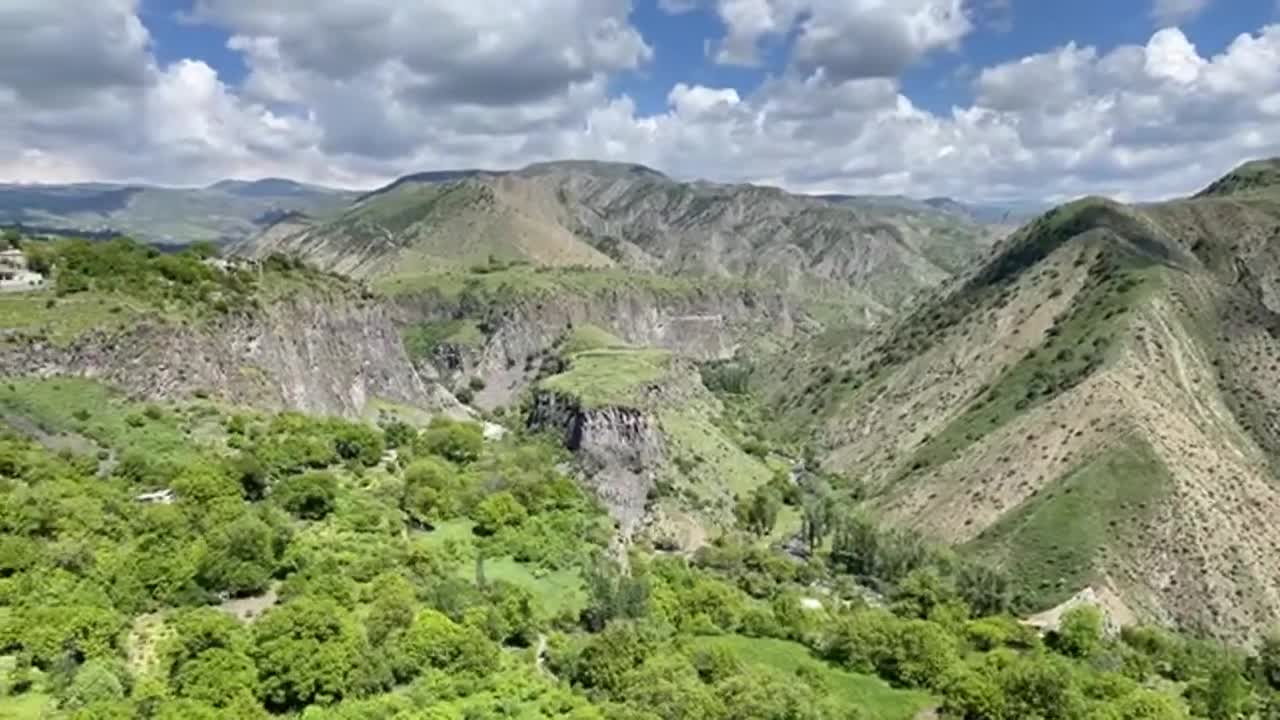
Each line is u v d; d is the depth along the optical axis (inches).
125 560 3410.4
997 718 4345.5
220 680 2802.7
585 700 3358.8
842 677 4717.0
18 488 3914.9
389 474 5260.8
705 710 3489.2
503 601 3887.8
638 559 5876.0
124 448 4943.4
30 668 2810.0
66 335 5639.8
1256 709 5895.7
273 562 3599.9
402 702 2957.7
